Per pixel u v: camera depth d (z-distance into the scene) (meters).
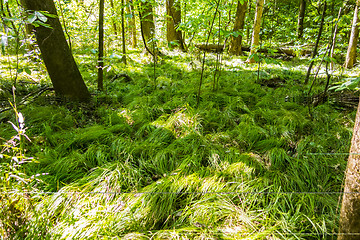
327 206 2.12
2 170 1.91
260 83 5.64
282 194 2.22
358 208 1.22
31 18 1.52
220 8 4.17
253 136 3.27
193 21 4.17
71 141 3.03
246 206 2.15
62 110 3.85
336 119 3.57
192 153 2.88
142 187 2.47
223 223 1.97
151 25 8.84
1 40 1.53
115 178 2.41
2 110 3.60
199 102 4.43
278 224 1.93
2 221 1.66
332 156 2.77
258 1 7.00
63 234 1.77
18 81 5.01
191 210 2.09
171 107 4.27
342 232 1.38
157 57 7.56
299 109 4.14
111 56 2.38
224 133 3.35
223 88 5.13
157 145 3.05
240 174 2.52
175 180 2.39
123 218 1.97
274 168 2.67
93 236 1.78
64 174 2.50
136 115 3.93
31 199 1.94
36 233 1.67
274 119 3.77
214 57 8.47
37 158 2.53
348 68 6.75
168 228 1.99
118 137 3.25
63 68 4.03
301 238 1.79
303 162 2.64
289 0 11.58
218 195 2.23
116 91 5.19
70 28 6.23
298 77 6.05
